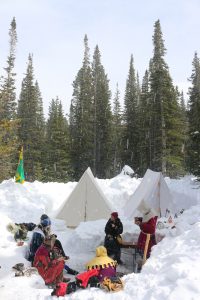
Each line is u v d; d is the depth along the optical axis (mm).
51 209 14805
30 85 41062
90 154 42188
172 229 8836
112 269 5602
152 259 5957
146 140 37906
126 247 8570
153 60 32562
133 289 4902
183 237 6516
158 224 9406
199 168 23594
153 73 32312
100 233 9641
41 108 55688
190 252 5617
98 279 5461
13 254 8227
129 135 42312
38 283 6602
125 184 18234
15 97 36562
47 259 6652
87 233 9664
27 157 38312
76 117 42469
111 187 18344
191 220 9000
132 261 8859
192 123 28328
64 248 9469
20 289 6195
